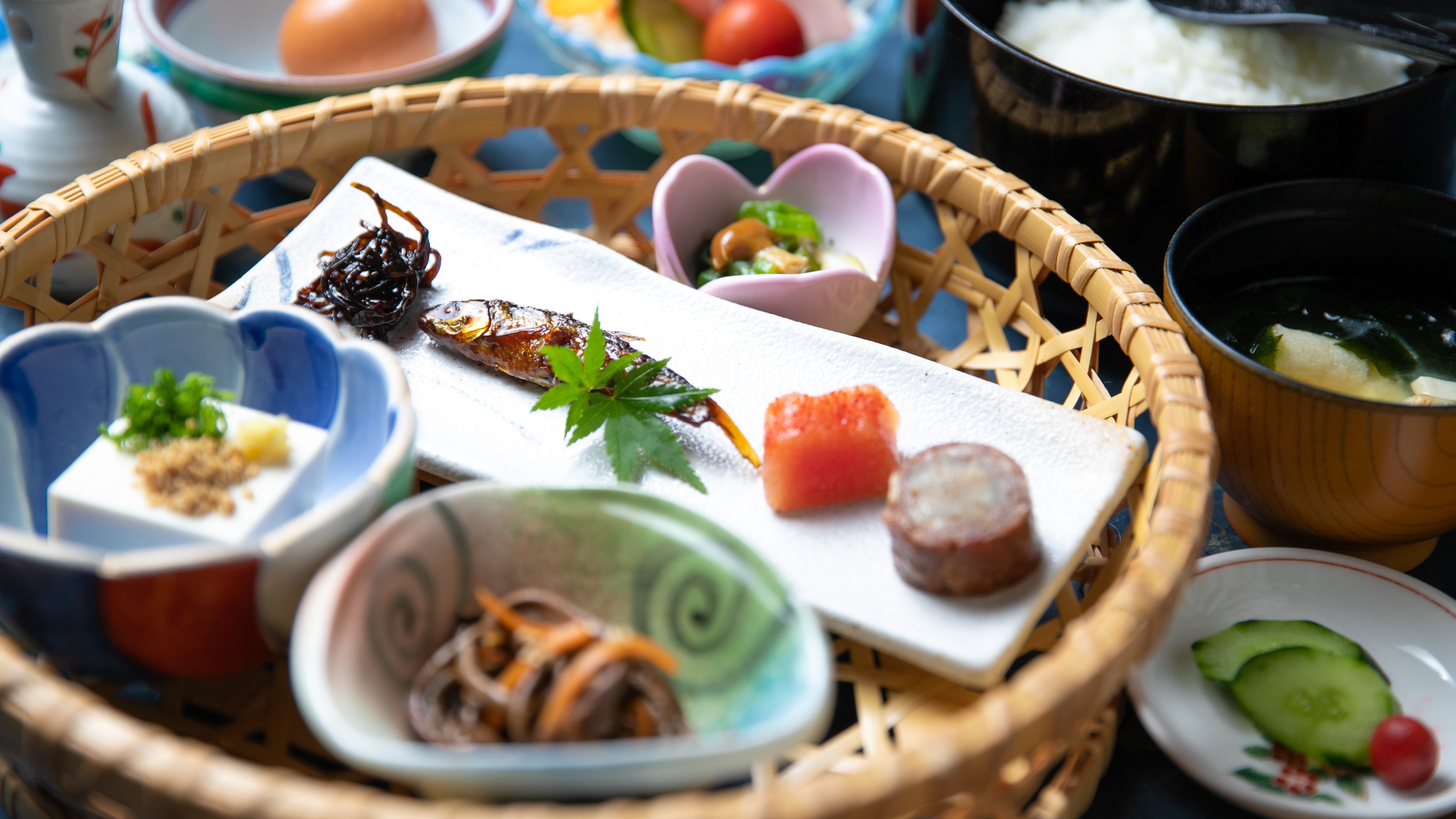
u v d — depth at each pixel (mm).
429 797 543
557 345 631
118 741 530
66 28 668
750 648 553
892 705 583
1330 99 699
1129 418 627
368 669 545
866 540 600
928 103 727
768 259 665
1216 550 651
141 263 658
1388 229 641
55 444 601
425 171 768
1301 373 630
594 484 569
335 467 606
